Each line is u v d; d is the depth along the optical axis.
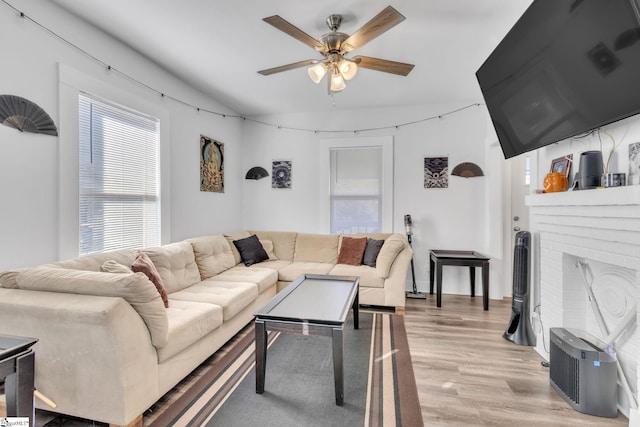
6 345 1.13
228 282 3.01
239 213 4.74
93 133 2.47
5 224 1.89
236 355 2.42
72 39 2.26
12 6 1.90
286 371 2.19
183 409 1.77
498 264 3.89
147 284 1.65
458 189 4.13
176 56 2.90
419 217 4.25
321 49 2.12
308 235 4.30
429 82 3.45
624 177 1.65
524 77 2.03
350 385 2.02
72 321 1.50
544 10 1.69
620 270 1.83
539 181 2.57
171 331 1.83
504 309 3.51
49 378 1.58
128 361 1.53
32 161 2.03
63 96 2.19
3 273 1.71
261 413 1.74
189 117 3.59
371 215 4.48
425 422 1.68
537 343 2.51
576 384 1.78
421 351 2.49
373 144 4.39
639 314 1.54
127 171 2.79
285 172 4.69
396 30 2.42
